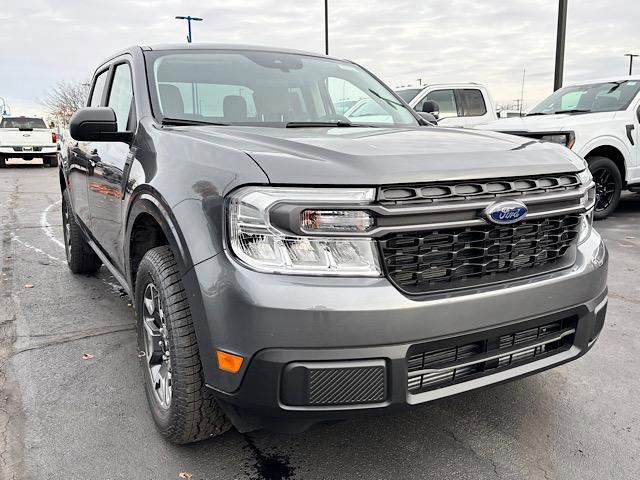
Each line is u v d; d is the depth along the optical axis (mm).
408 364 1869
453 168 1932
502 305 1979
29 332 3639
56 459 2275
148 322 2438
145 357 2551
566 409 2686
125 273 2963
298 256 1785
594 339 2363
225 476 2180
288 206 1778
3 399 2760
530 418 2605
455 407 2705
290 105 3166
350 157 1910
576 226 2312
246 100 3066
